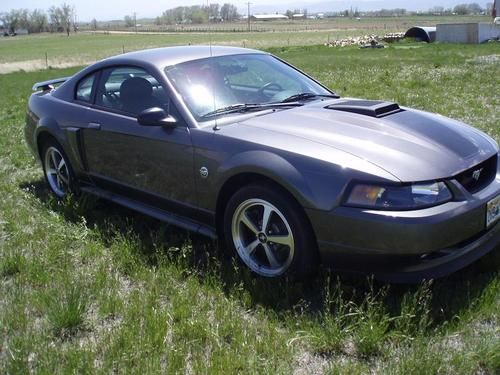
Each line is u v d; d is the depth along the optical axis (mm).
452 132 3574
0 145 8102
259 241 3479
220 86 4125
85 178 4914
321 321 2982
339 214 3000
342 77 15156
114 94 4516
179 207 3963
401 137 3348
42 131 5227
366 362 2631
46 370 2562
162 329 2881
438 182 3020
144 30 134875
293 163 3174
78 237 4242
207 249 3979
